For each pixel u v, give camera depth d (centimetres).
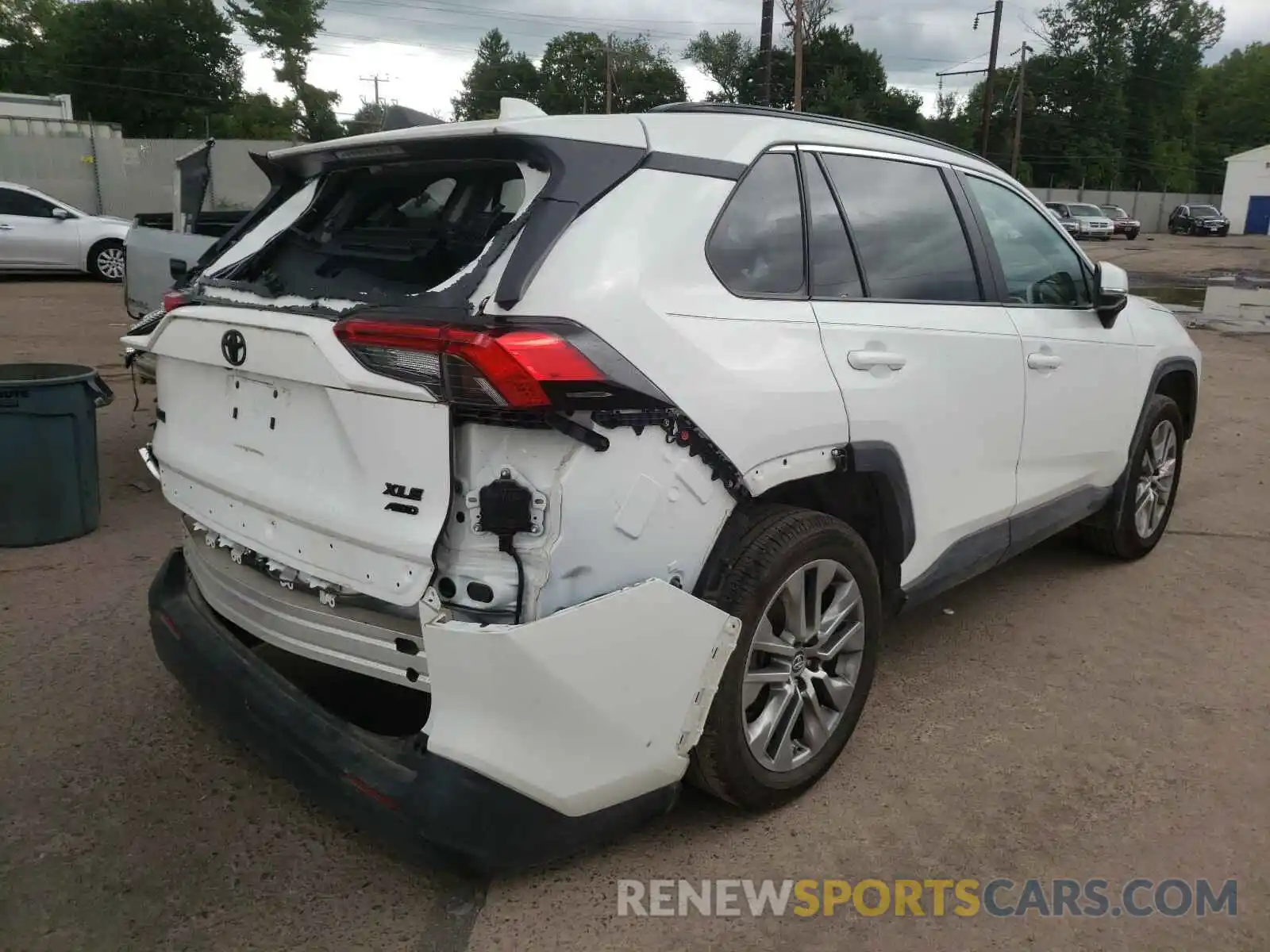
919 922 255
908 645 421
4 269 1630
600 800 242
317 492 253
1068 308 429
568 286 235
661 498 244
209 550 310
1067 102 7144
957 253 368
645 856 279
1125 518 504
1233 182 5884
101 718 346
